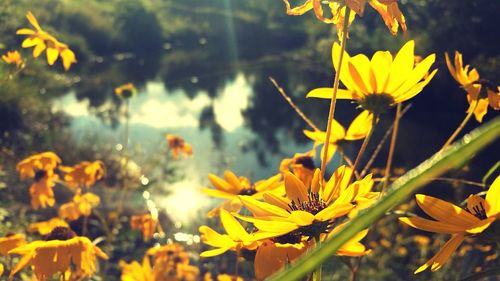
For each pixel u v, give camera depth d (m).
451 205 0.70
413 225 0.70
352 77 1.01
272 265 0.86
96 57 28.77
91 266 1.60
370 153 11.12
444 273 3.97
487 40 11.98
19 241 1.68
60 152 8.45
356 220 0.31
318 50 24.22
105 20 31.80
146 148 11.01
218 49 31.75
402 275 4.79
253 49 31.44
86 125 13.24
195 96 19.81
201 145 12.91
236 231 0.78
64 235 1.60
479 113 1.40
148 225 3.96
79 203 2.95
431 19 12.68
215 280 4.05
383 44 14.18
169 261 3.18
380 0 0.89
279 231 0.77
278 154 12.62
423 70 1.01
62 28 27.20
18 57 2.85
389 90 1.01
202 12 37.06
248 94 20.11
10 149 7.60
